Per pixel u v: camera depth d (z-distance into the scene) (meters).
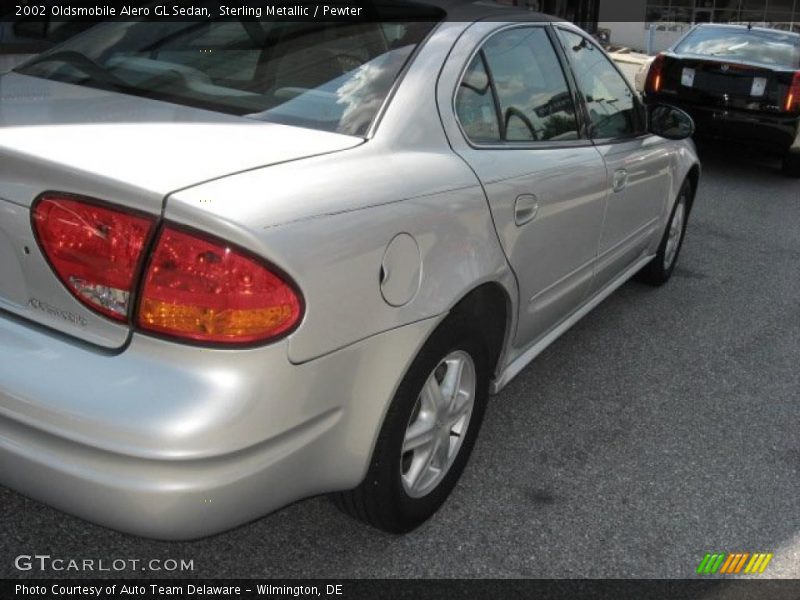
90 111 2.22
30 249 1.87
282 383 1.86
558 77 3.32
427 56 2.59
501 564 2.52
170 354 1.80
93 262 1.81
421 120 2.45
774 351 4.39
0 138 1.92
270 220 1.82
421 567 2.48
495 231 2.59
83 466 1.79
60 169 1.80
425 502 2.59
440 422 2.56
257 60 2.60
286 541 2.54
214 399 1.78
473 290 2.52
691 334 4.54
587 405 3.61
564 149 3.20
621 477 3.06
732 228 6.96
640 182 4.00
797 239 6.77
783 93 8.83
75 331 1.87
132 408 1.76
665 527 2.78
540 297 3.10
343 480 2.18
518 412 3.48
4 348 1.88
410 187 2.23
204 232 1.76
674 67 9.31
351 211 2.01
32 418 1.80
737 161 10.17
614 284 4.21
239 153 2.01
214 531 1.90
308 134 2.23
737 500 2.98
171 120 2.20
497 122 2.83
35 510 2.55
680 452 3.28
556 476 3.03
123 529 1.84
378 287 2.07
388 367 2.14
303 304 1.85
